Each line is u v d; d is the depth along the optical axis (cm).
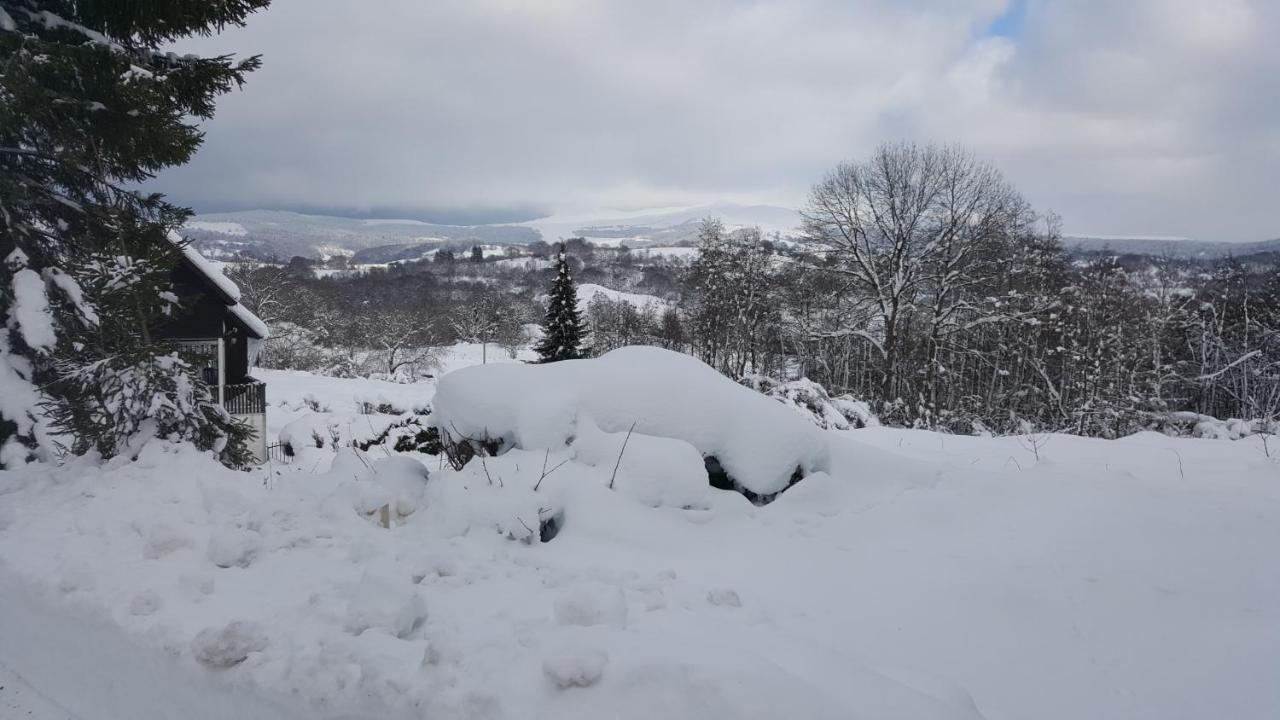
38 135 809
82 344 705
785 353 4412
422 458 1117
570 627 314
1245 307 3219
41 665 374
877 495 632
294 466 1841
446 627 324
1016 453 907
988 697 326
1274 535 482
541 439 609
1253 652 342
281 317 5459
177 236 906
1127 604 406
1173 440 966
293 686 291
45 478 609
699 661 269
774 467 621
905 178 2908
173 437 711
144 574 403
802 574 479
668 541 516
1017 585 436
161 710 321
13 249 817
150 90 814
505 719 252
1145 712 308
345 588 374
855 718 244
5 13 757
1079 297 3284
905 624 398
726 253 4375
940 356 3416
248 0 902
